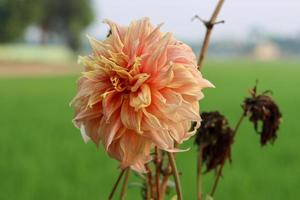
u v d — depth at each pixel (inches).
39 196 287.0
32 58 2246.6
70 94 1056.8
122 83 53.6
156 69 53.2
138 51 54.7
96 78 54.1
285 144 448.5
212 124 74.7
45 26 2293.3
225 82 1273.4
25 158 402.3
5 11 2015.3
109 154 55.0
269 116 74.9
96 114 54.3
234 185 297.0
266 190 295.0
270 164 370.3
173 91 53.7
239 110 696.4
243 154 405.4
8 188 302.0
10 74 1738.4
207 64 2463.1
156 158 67.8
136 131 53.0
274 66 2341.3
